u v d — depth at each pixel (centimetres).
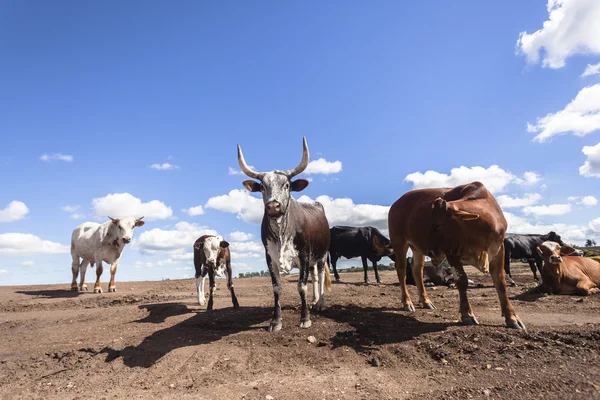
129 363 531
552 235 1366
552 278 975
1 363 570
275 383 433
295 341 582
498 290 621
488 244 602
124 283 1859
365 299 995
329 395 399
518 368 438
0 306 1074
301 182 712
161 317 832
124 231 1352
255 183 703
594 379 400
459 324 634
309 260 717
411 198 789
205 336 643
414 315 741
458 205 603
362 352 523
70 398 428
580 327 583
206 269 959
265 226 691
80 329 761
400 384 421
